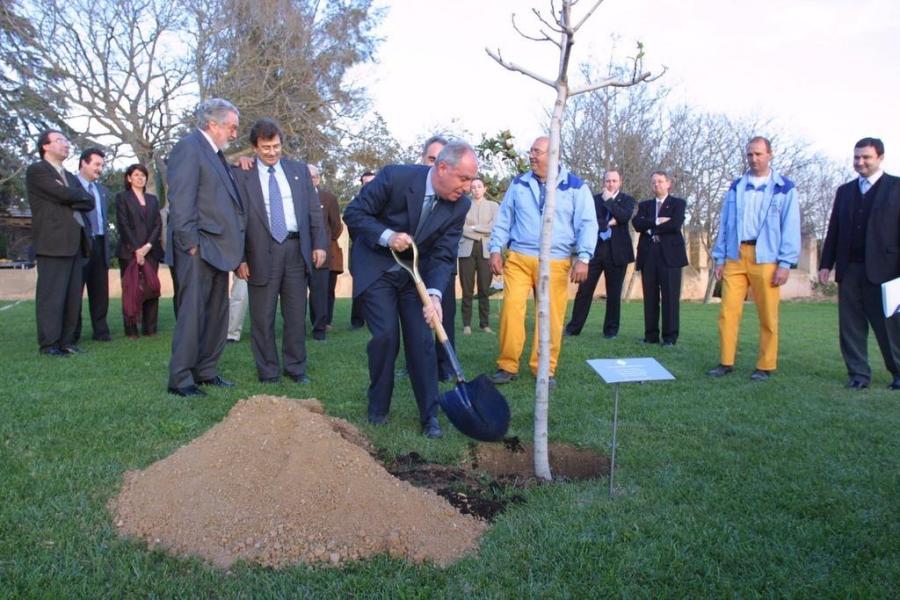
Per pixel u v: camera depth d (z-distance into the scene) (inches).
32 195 248.2
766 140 238.8
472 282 333.4
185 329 189.0
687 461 145.6
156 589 91.1
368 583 93.3
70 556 98.6
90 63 722.8
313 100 829.8
